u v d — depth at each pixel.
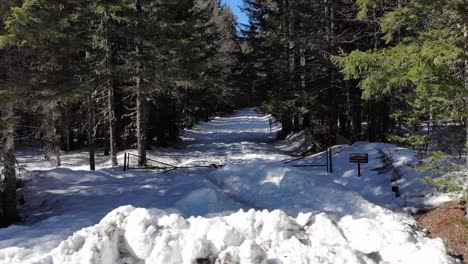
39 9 12.02
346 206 11.55
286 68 23.64
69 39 12.91
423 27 9.94
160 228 6.50
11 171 11.75
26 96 12.09
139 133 21.02
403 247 6.32
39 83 12.09
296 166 17.66
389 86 9.27
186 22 21.80
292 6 22.34
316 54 21.88
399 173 14.17
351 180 15.09
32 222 11.59
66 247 5.95
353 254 5.75
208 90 29.17
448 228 9.71
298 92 22.64
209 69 28.88
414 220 10.83
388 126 22.14
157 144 29.25
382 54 8.82
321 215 6.95
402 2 11.27
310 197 12.27
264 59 26.39
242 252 5.44
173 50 20.31
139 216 6.34
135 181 16.20
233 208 11.67
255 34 26.55
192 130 42.44
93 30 18.72
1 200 12.19
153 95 23.55
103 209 11.93
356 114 21.42
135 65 20.08
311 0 21.31
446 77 8.84
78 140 33.03
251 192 13.33
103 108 22.72
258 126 46.94
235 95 41.59
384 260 6.28
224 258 5.38
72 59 17.48
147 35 18.80
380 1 12.31
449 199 11.46
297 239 6.21
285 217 6.72
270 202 12.40
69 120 21.88
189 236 5.96
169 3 19.62
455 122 10.30
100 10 17.69
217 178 14.69
